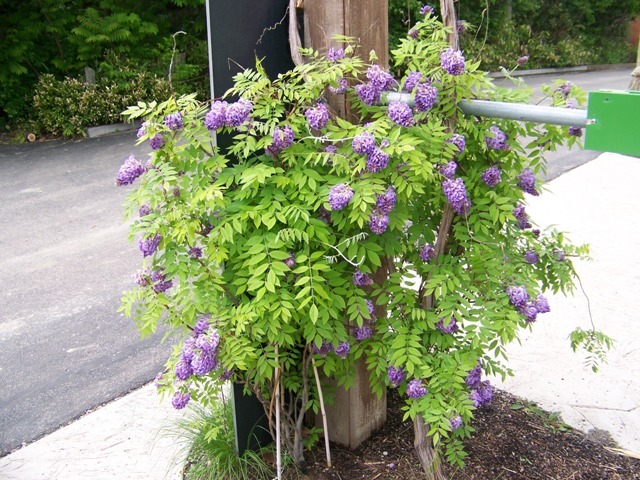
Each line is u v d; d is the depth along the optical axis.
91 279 4.89
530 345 3.46
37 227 6.14
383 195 1.93
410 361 2.05
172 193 2.05
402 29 11.30
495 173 2.09
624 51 19.80
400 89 2.05
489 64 14.66
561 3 17.78
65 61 10.36
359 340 2.27
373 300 2.42
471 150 2.17
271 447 2.56
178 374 1.96
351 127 2.04
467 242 2.14
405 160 1.91
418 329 2.11
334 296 2.07
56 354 3.78
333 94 2.23
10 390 3.39
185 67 11.07
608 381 3.10
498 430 2.72
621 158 7.39
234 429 2.50
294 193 2.01
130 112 2.07
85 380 3.45
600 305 3.86
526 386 3.07
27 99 10.12
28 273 5.05
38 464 2.68
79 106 9.79
